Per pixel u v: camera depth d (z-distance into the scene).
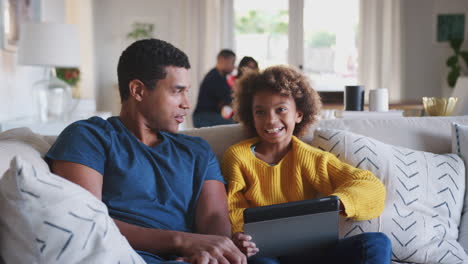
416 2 7.08
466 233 1.76
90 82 6.66
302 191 1.65
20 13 3.88
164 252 1.26
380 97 2.42
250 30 7.21
